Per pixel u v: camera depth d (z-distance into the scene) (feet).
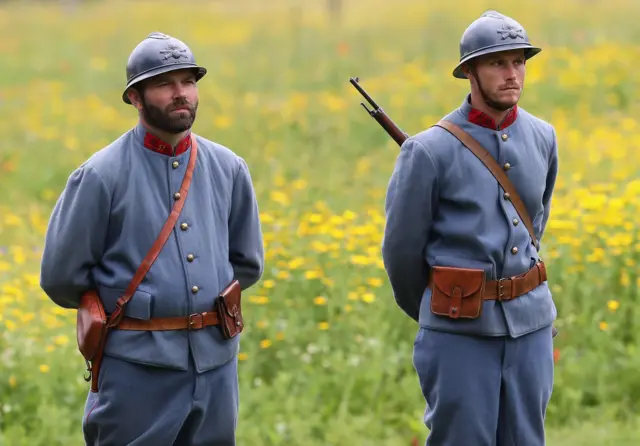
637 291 42.16
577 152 65.36
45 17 189.78
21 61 133.49
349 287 43.65
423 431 34.88
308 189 62.03
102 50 141.18
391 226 27.04
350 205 59.26
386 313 41.96
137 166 25.72
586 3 150.10
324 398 37.42
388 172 69.31
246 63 118.21
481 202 26.53
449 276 26.40
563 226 44.34
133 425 25.64
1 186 75.31
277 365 40.14
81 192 25.39
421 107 87.51
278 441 34.35
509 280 26.55
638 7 140.87
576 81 88.58
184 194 25.85
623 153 63.00
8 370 38.37
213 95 99.40
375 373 37.47
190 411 25.91
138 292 25.27
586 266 43.68
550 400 37.42
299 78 106.52
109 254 25.66
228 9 186.50
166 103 25.04
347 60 112.47
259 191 61.87
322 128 84.02
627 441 34.17
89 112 97.40
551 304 27.58
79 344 25.70
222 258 26.40
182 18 173.68
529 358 26.96
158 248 25.43
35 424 35.99
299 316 42.50
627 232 44.78
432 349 26.91
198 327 25.66
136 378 25.49
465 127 26.94
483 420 26.55
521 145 27.17
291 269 44.80
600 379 37.47
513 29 26.05
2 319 41.24
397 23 142.00
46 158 80.94
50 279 25.80
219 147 27.07
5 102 104.63
